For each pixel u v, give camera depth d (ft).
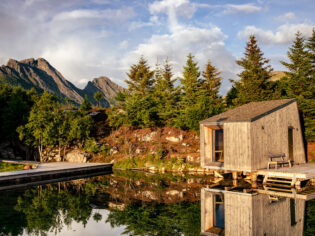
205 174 80.74
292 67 95.50
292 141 71.67
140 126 123.54
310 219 35.01
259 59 118.21
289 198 46.70
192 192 54.13
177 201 47.11
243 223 34.37
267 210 39.60
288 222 34.14
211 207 42.47
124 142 118.01
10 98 126.31
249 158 59.93
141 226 34.50
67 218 38.73
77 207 44.70
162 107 126.31
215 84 136.05
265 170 59.82
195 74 130.31
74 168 85.51
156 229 33.14
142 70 162.61
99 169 95.86
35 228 34.24
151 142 114.32
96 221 37.04
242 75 121.08
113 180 74.54
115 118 126.72
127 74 166.40
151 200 48.52
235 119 62.75
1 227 34.78
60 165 93.86
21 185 67.56
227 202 45.01
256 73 116.06
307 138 91.15
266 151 63.36
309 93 90.22
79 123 113.50
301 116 92.43
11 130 114.21
